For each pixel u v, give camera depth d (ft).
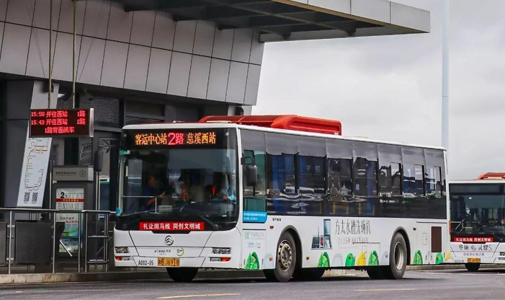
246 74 168.25
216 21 157.69
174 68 156.25
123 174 95.50
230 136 93.76
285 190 99.71
